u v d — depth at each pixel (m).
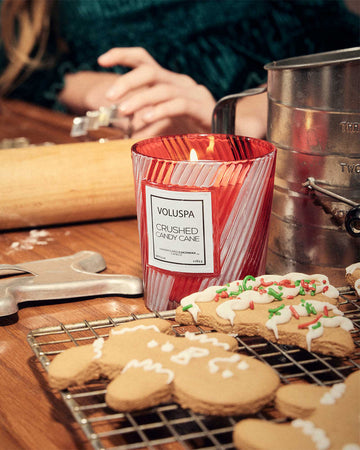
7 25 1.33
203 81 1.24
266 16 1.21
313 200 0.51
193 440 0.41
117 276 0.54
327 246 0.52
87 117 0.82
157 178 0.48
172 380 0.41
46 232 0.66
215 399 0.39
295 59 0.55
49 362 0.43
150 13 1.29
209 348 0.43
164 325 0.46
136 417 0.42
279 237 0.54
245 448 0.38
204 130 0.88
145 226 0.49
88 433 0.39
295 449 0.37
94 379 0.43
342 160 0.50
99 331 0.50
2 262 0.60
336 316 0.46
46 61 1.39
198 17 1.24
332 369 0.42
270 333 0.45
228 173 0.47
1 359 0.48
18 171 0.64
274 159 0.49
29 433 0.42
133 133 0.84
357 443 0.37
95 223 0.68
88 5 1.37
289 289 0.48
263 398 0.40
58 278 0.54
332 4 1.17
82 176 0.65
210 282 0.49
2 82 1.37
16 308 0.52
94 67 1.39
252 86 1.20
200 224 0.48
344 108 0.49
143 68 0.89
